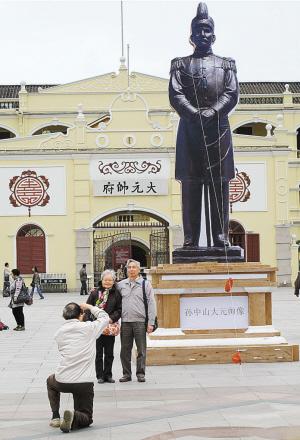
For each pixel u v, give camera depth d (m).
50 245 42.34
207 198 16.70
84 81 49.56
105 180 42.31
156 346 15.56
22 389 13.28
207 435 9.68
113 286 14.03
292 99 51.84
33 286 38.28
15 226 42.28
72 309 10.50
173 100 16.70
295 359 15.77
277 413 10.81
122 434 9.88
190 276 15.82
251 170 42.97
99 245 45.56
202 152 16.62
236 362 14.49
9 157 42.22
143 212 42.50
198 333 15.81
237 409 11.12
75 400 10.34
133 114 42.38
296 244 43.22
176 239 42.22
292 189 49.19
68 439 9.70
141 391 12.82
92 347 10.38
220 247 16.67
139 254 49.88
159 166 42.34
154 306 13.98
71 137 42.47
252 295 15.90
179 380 13.80
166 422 10.45
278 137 43.16
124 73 49.53
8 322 26.33
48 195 42.34
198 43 16.72
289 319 25.33
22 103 49.34
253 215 42.97
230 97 16.69
